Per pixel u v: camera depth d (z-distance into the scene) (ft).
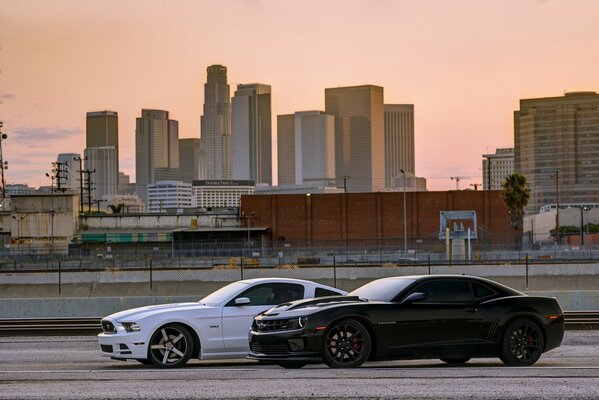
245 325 57.72
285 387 43.96
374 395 41.22
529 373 49.08
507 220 355.97
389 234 358.43
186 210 437.99
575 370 50.60
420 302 52.34
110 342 56.80
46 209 340.59
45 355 67.56
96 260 249.96
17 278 166.91
